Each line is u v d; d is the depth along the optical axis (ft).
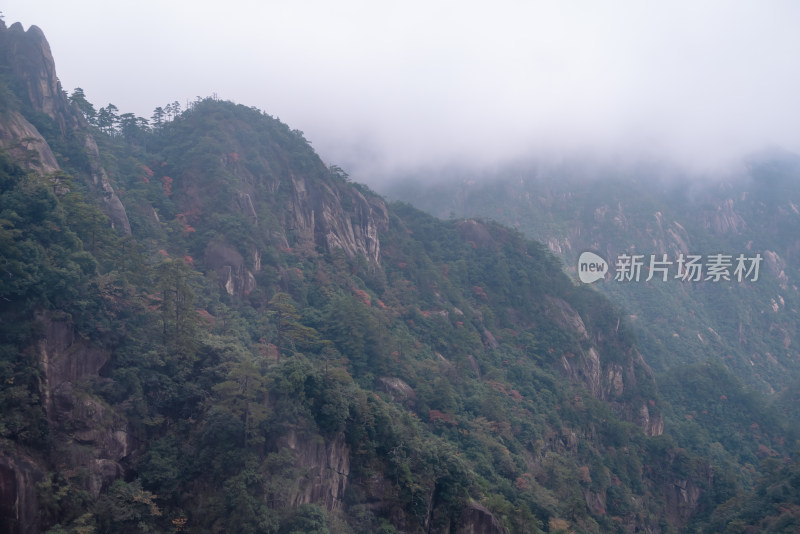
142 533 192.75
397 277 474.08
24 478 174.81
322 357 315.99
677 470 448.24
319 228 449.06
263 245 374.63
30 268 200.03
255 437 219.41
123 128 451.12
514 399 403.75
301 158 467.52
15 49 336.90
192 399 228.84
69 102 363.97
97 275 229.04
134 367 218.38
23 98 326.85
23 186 225.56
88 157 318.86
